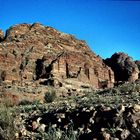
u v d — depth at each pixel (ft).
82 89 239.71
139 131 29.30
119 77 355.97
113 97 60.39
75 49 334.24
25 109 59.72
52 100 102.68
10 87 184.65
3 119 35.04
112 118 33.60
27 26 335.47
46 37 324.19
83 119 37.09
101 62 345.51
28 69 266.57
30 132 36.37
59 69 270.87
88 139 31.73
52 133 33.60
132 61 370.94
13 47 284.61
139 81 111.75
